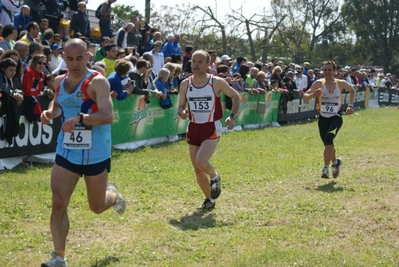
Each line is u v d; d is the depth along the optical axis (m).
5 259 4.40
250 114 15.02
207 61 6.06
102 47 11.96
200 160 5.97
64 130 3.86
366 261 4.64
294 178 8.13
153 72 12.38
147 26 14.32
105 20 14.26
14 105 7.59
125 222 5.53
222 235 5.26
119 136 10.04
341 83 8.12
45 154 8.57
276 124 16.47
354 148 11.46
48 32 10.73
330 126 8.05
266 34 31.72
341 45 45.59
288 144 12.02
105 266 4.34
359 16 44.41
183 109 6.26
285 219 5.88
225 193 7.00
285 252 4.75
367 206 6.52
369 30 44.69
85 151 4.11
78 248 4.71
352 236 5.36
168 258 4.58
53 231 4.07
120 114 9.98
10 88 7.58
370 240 5.26
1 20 11.45
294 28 38.47
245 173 8.30
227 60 14.07
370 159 10.10
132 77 10.28
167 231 5.29
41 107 8.30
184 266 4.39
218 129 6.13
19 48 8.59
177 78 12.30
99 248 4.73
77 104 4.07
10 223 5.32
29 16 11.80
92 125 4.02
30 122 8.15
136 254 4.64
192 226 5.52
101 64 8.85
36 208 5.86
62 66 9.44
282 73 17.67
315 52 45.47
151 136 11.12
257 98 15.24
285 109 16.89
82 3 13.77
